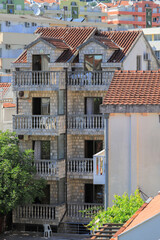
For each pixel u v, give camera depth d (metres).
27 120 109.06
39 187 106.00
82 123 108.25
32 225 110.88
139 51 117.81
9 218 111.69
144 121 74.44
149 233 44.91
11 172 102.88
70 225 109.44
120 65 108.44
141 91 76.25
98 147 109.38
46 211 108.56
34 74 108.88
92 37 112.19
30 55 110.88
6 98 128.25
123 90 76.81
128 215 65.50
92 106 109.81
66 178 109.56
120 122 74.75
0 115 126.25
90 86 107.88
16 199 102.31
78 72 108.81
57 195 109.06
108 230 57.25
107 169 75.25
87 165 109.69
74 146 110.50
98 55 110.06
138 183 74.88
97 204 107.81
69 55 110.88
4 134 109.75
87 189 109.94
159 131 74.19
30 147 110.44
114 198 75.31
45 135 108.81
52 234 108.69
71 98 110.44
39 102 110.38
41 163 108.75
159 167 74.56
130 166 74.81
